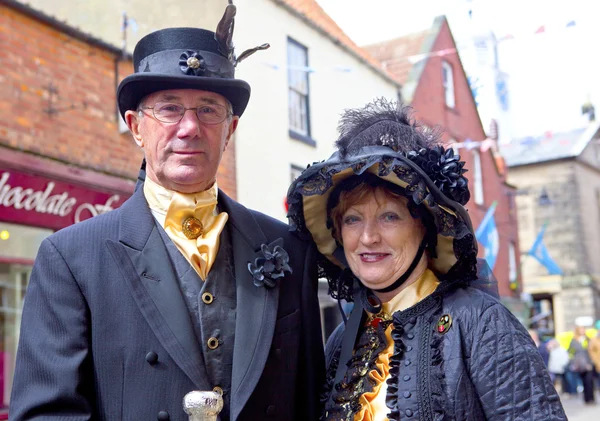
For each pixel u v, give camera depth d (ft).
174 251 6.26
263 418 6.04
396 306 6.43
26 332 5.88
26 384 5.67
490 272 6.81
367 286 6.52
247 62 24.22
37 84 17.44
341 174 6.46
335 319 25.16
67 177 17.97
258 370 5.92
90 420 5.60
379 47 37.68
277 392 6.19
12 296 17.28
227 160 23.15
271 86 25.44
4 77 16.58
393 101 6.73
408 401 5.75
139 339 5.81
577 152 64.80
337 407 6.29
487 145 31.71
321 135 28.27
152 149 6.24
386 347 6.32
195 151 6.16
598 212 67.00
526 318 52.06
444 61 38.78
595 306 64.18
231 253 6.56
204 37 6.34
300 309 6.68
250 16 24.25
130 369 5.76
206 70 6.15
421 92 35.35
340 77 29.68
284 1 26.02
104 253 6.07
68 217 18.15
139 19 19.43
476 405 5.64
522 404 5.46
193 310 6.07
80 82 18.65
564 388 42.24
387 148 6.19
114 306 5.88
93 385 5.82
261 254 6.59
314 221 7.04
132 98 6.31
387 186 6.31
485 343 5.71
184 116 6.16
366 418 5.93
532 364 5.58
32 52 17.37
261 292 6.33
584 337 40.14
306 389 6.61
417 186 5.93
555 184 65.87
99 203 19.02
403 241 6.34
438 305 6.17
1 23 16.61
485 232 40.24
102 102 19.31
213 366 5.94
